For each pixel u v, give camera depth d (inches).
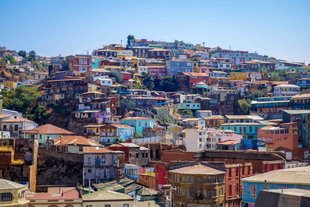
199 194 5757.9
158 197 6053.2
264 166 6545.3
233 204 6102.4
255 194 5068.9
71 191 5088.6
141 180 6865.2
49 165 6668.3
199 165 6136.8
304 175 4899.1
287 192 3085.6
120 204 4877.0
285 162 6776.6
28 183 5757.9
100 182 6491.1
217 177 5836.6
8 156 5890.8
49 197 4813.0
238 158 7032.5
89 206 4817.9
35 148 6063.0
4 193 4288.9
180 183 5861.2
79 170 6540.4
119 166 6673.2
